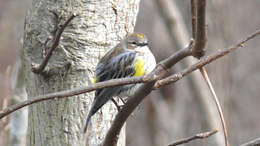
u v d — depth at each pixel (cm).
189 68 691
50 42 955
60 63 954
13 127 1636
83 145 963
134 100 750
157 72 696
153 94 2789
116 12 997
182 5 2306
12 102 1647
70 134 959
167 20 2175
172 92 2722
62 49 952
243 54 2736
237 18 2747
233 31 2692
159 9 2197
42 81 966
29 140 1002
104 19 980
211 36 2155
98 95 959
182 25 2211
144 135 2806
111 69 1016
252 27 2742
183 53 689
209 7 2155
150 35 2823
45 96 671
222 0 2184
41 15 968
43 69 925
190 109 2439
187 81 2169
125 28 1020
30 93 1001
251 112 2691
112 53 997
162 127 2747
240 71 2712
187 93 2497
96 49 975
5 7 3078
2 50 2627
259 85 2708
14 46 2717
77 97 963
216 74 2169
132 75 1079
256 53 2734
